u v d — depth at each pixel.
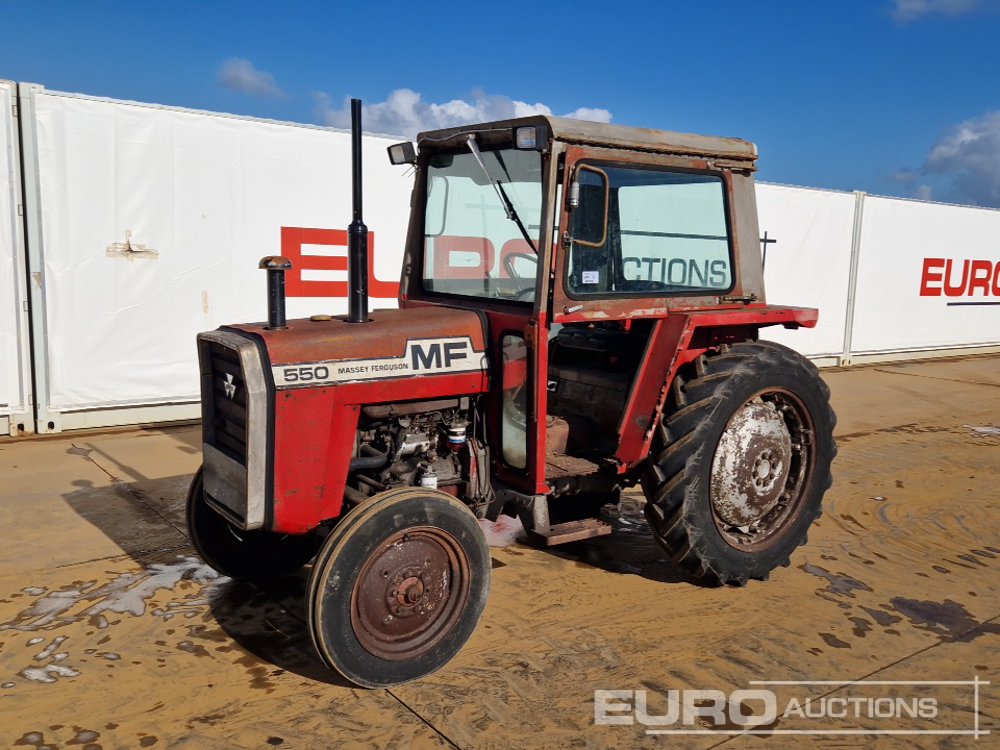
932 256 11.62
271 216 6.77
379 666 2.83
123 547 4.10
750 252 3.93
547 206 3.11
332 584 2.70
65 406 6.16
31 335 6.00
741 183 3.87
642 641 3.29
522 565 4.03
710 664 3.13
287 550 3.78
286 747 2.54
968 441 6.93
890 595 3.80
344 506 3.23
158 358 6.46
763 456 3.73
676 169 3.54
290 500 2.88
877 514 4.96
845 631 3.43
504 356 3.32
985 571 4.12
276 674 2.97
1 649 3.09
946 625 3.51
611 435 3.78
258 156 6.64
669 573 3.99
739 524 3.75
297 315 7.00
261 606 3.51
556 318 3.19
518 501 3.32
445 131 3.60
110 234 6.11
